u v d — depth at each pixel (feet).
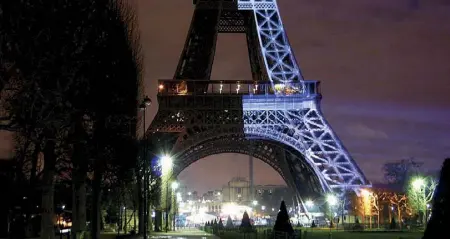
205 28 484.74
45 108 120.67
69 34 122.01
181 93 441.27
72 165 176.96
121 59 182.19
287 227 230.48
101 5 150.20
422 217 497.87
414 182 475.72
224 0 490.08
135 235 326.44
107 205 430.20
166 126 429.79
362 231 379.76
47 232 152.15
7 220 203.72
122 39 183.83
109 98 170.60
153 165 391.45
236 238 294.87
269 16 488.85
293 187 577.02
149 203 365.40
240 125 437.99
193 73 469.57
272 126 440.45
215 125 436.35
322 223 524.93
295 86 454.81
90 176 230.27
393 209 557.74
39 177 165.78
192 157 541.34
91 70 150.71
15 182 161.27
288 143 438.40
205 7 486.38
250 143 551.59
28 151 159.94
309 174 532.73
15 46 109.60
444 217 98.07
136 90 216.54
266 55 469.98
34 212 216.13
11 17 107.96
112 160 202.90
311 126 446.60
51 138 140.56
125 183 281.13
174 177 499.51
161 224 478.59
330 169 440.86
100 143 180.04
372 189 505.66
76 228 192.34
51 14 116.16
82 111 153.58
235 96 445.37
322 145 440.86
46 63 115.96
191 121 435.12
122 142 198.08
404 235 317.22
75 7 125.08
